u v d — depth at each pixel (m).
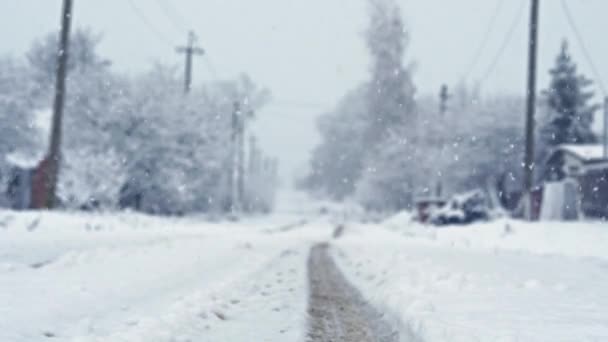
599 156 49.91
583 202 31.66
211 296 10.17
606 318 7.93
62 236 20.81
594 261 17.14
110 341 6.41
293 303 10.50
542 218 33.06
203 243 22.92
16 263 13.10
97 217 31.27
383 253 20.23
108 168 37.31
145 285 10.48
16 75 43.44
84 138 45.66
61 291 9.09
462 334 6.83
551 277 13.04
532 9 27.88
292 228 55.06
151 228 32.06
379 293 11.38
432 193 67.81
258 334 7.87
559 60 66.88
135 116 46.78
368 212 88.94
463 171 63.78
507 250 21.95
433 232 33.34
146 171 47.53
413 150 68.69
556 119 64.50
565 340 6.51
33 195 30.69
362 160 83.50
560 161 53.94
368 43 73.62
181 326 7.70
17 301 8.11
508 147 63.47
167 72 51.72
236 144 67.56
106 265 13.04
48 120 45.56
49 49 64.88
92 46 65.56
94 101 45.88
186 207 52.88
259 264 17.02
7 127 41.47
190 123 50.25
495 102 67.75
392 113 72.25
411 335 7.84
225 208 65.56
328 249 26.22
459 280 12.02
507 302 9.32
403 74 73.12
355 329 8.63
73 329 6.99
